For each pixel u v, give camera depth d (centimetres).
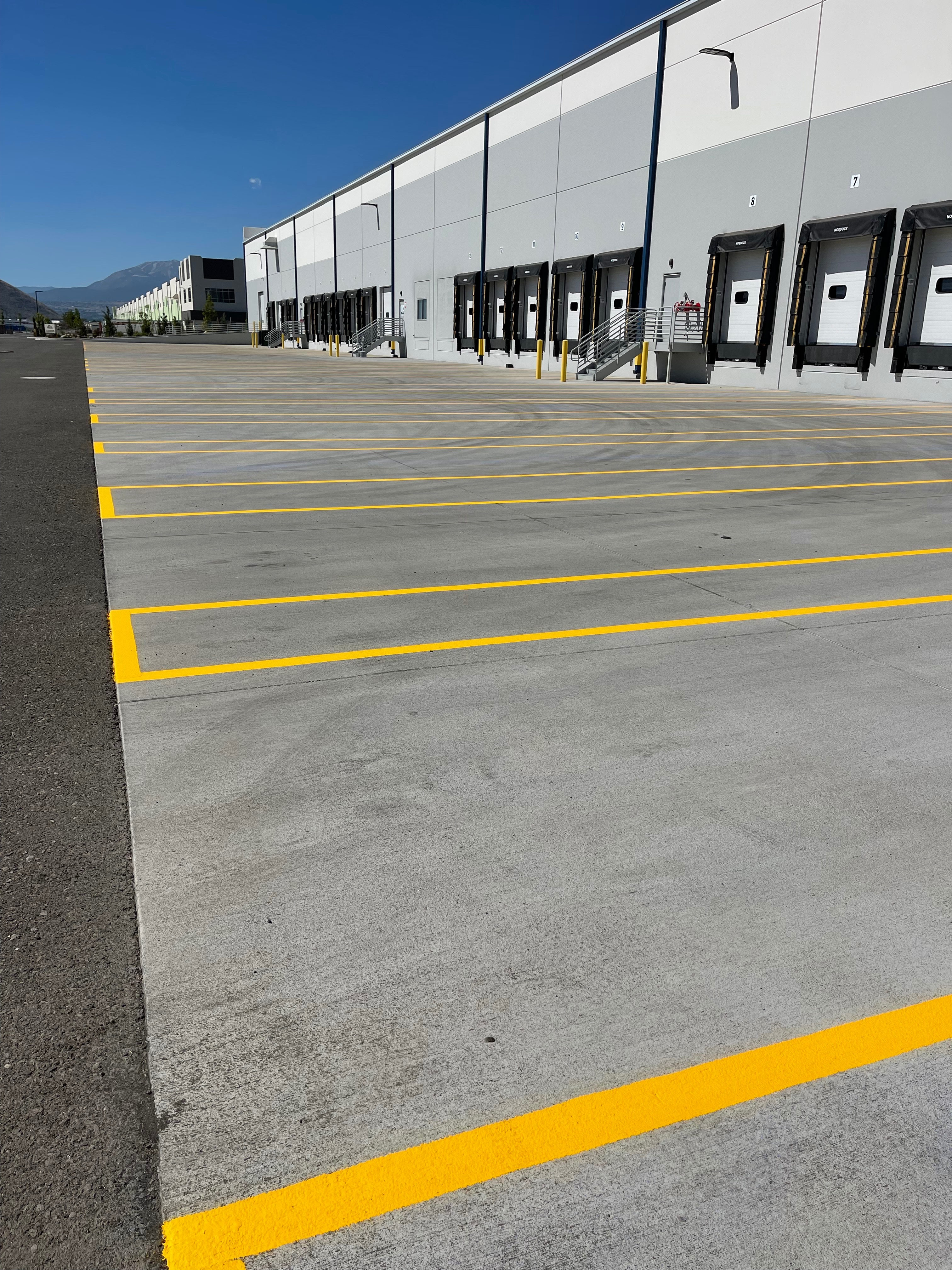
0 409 1611
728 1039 218
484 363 4141
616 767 348
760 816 317
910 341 2153
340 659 453
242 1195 176
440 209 4431
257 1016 221
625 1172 183
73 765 339
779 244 2445
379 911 261
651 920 261
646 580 609
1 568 607
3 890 266
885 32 2078
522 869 282
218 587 571
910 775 349
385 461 1120
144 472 1005
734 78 2523
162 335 9806
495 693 414
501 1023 221
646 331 2956
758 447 1295
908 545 725
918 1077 210
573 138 3288
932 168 2019
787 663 460
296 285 7006
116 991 228
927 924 264
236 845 291
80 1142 187
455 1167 183
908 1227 174
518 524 771
